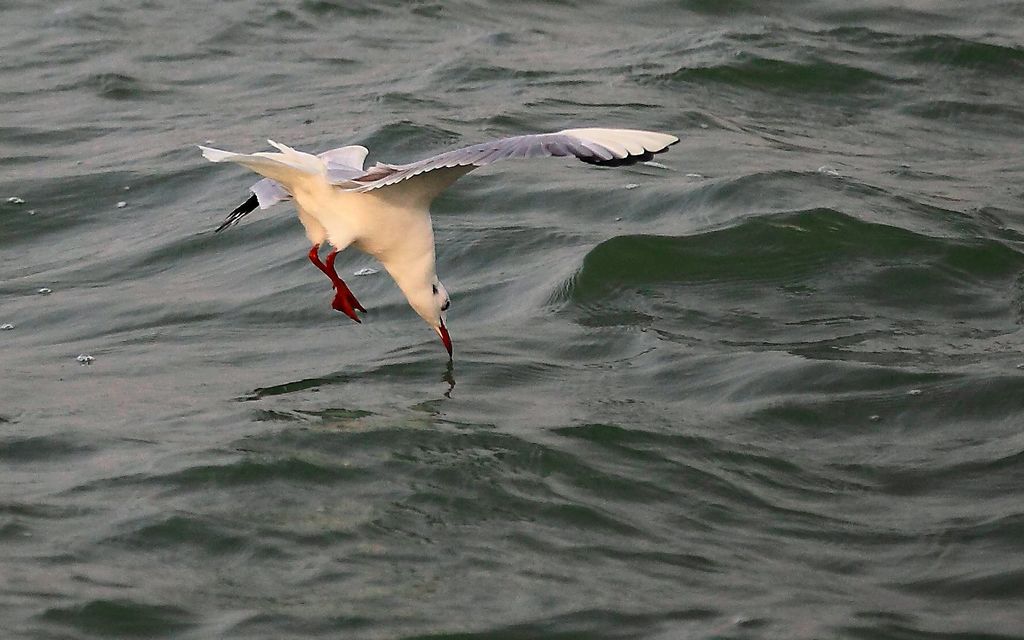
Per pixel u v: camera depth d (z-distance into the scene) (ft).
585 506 33.65
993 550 32.19
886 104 69.87
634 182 56.80
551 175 58.03
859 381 40.55
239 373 41.93
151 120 67.15
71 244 55.01
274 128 64.90
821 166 59.98
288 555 31.07
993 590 30.53
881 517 33.91
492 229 52.70
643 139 28.81
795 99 70.28
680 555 31.81
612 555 31.65
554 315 45.78
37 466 35.29
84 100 69.97
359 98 68.85
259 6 83.05
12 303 49.24
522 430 37.09
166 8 83.10
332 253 35.14
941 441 37.52
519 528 32.60
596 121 65.16
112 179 59.82
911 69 73.56
